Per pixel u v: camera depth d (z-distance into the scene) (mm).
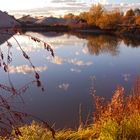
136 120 5488
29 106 15875
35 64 36469
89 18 112188
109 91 21391
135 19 98188
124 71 31812
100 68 34031
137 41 69938
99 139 5309
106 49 55219
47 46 1795
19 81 23812
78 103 16531
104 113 5965
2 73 23875
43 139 5047
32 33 98312
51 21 126312
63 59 42219
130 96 6281
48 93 19422
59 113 14250
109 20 101312
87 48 56875
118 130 5270
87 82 24875
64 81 25562
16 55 41312
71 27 116312
